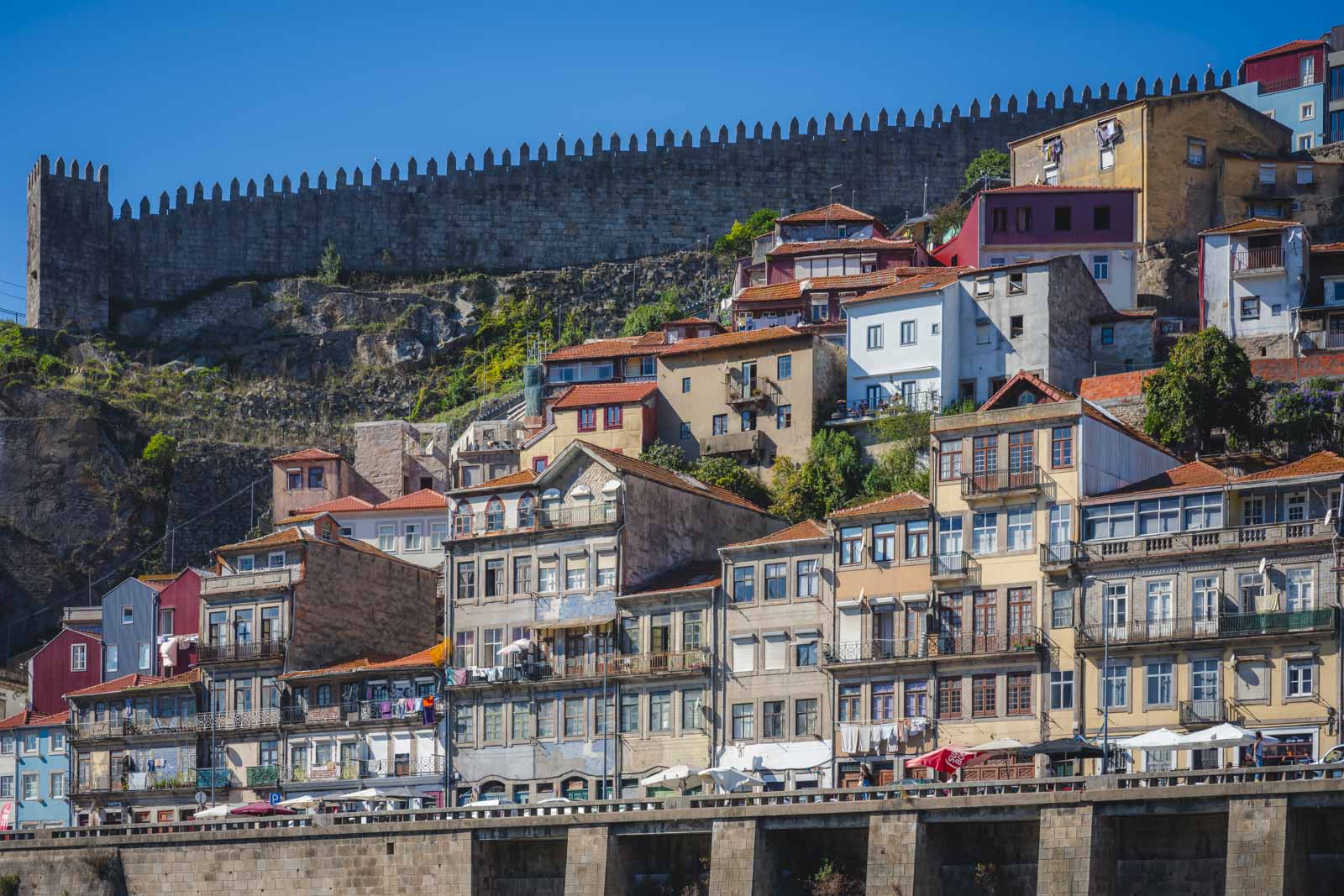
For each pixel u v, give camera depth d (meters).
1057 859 112.31
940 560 142.50
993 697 138.50
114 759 174.12
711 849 122.69
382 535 198.00
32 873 143.12
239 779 167.50
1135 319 189.12
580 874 125.81
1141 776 111.50
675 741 149.25
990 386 185.50
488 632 160.00
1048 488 140.75
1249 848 107.12
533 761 154.62
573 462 160.75
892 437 181.62
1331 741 125.81
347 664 168.38
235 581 172.38
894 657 142.12
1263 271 189.75
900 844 117.12
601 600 155.62
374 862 132.12
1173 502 136.50
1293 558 130.00
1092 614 136.12
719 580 150.88
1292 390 164.62
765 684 146.75
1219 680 130.50
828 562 146.62
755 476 188.12
